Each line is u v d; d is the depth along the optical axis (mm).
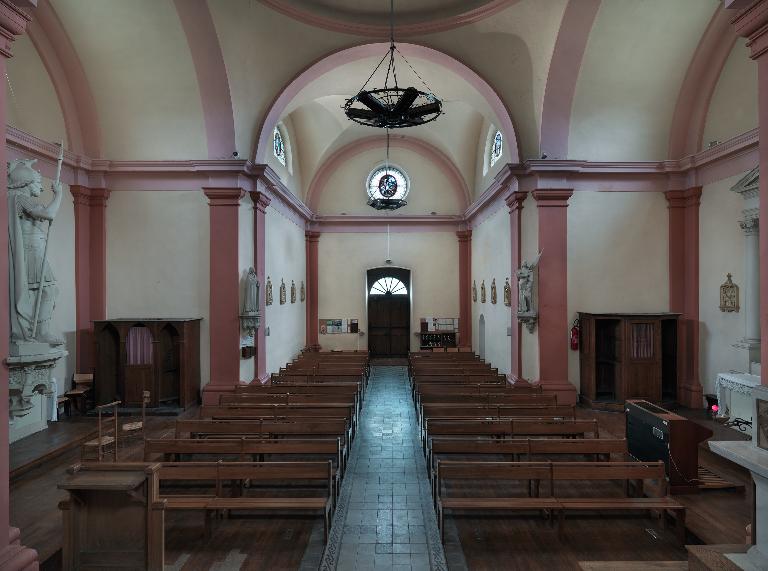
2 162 3658
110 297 11312
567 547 5223
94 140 11016
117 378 11016
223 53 9945
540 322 11312
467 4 10227
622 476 5609
